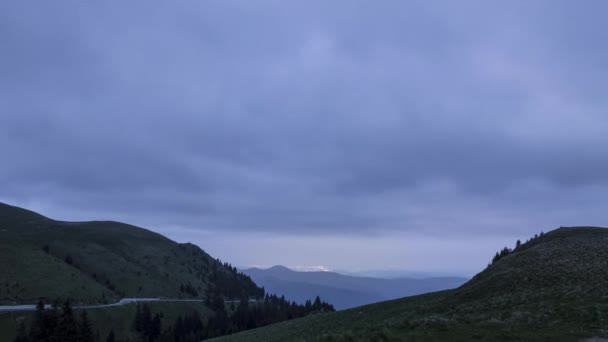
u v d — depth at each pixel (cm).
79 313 13788
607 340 2270
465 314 3722
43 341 8181
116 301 17212
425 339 2458
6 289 14338
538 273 4725
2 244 18100
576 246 5653
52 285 15850
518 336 2434
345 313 7106
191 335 14062
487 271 6212
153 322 14575
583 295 3544
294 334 6012
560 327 2625
